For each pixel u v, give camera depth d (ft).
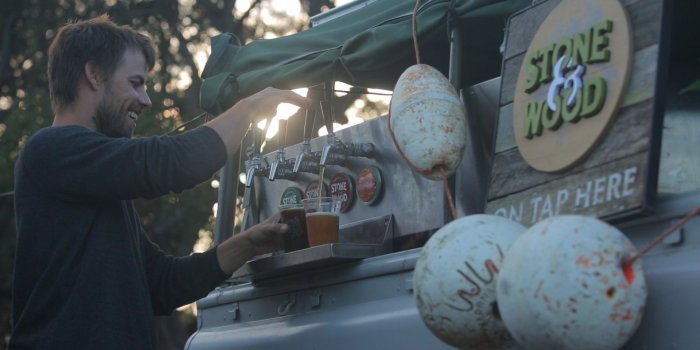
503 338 6.03
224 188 11.63
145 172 8.11
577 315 5.30
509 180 7.00
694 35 7.14
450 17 8.73
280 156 10.21
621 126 6.13
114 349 8.10
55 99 9.02
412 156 7.02
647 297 5.88
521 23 7.33
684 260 5.74
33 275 8.34
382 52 9.44
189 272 9.57
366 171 9.44
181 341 43.52
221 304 10.52
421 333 7.61
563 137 6.54
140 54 9.11
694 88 6.59
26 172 8.43
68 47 8.88
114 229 8.48
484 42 9.72
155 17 49.98
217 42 11.55
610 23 6.39
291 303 9.36
